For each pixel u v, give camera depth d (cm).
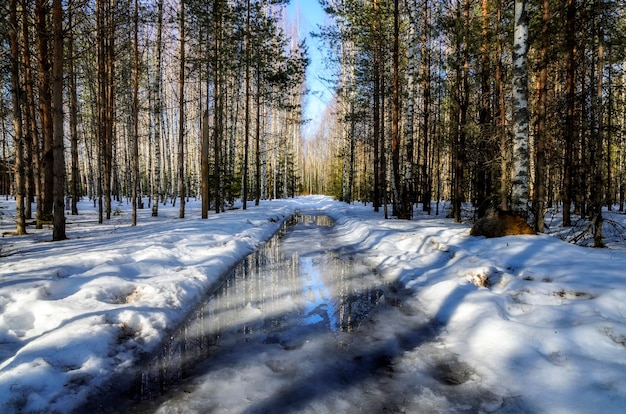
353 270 747
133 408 287
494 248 635
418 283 602
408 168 1369
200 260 741
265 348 396
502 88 934
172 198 2889
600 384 274
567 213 1078
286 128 4138
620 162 1786
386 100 2259
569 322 363
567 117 963
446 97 1315
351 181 2739
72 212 1586
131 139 2673
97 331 380
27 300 436
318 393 306
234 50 1748
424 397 297
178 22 1503
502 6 921
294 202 3384
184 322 468
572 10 888
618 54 995
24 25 934
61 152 853
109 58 1438
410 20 1290
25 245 776
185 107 2752
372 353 380
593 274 450
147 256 685
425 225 1102
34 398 279
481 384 309
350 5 1470
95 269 569
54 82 827
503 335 366
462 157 1155
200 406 288
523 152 740
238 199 3388
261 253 931
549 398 274
